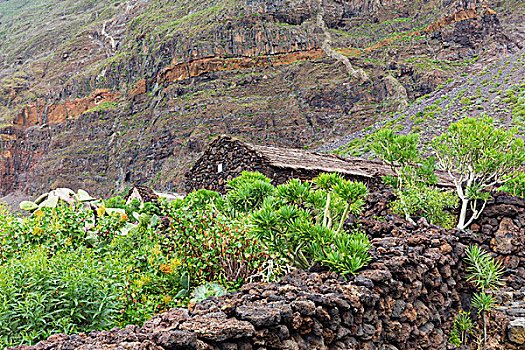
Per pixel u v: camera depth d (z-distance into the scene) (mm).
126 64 122812
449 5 101562
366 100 87375
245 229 4855
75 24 172500
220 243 4855
